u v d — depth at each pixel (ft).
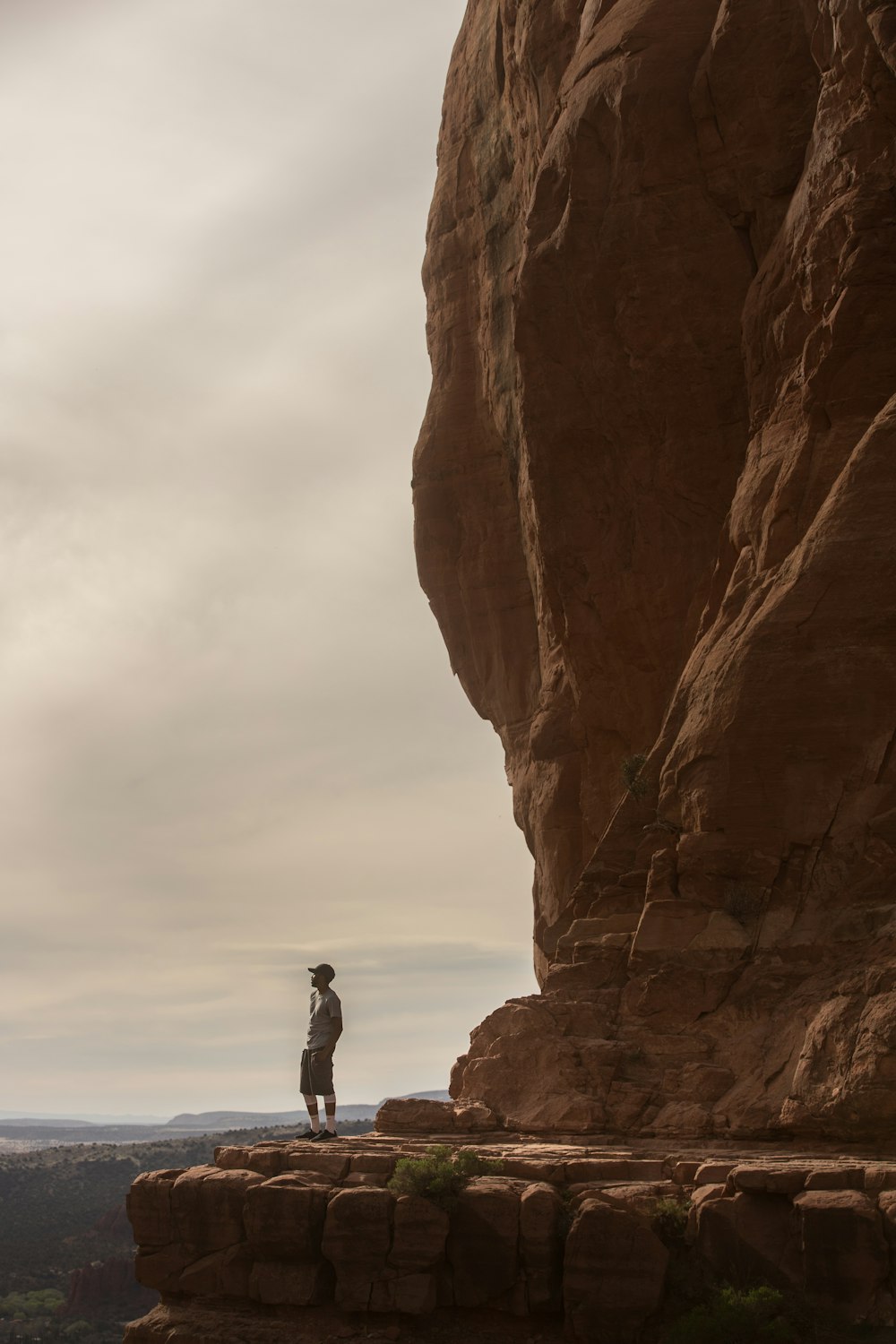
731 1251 41.57
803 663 59.41
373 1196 45.65
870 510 60.13
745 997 56.29
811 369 67.36
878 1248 39.11
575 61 92.48
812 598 59.98
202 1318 47.09
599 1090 55.57
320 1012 58.13
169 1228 49.32
